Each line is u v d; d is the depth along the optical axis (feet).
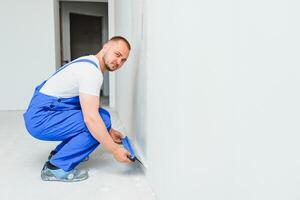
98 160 7.53
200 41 3.16
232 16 2.48
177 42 3.94
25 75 15.79
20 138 9.71
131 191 5.74
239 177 2.43
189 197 3.63
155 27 5.21
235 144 2.48
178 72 3.92
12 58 15.58
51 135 6.32
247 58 2.26
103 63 6.43
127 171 6.81
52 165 6.27
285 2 1.83
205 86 3.05
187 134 3.63
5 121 12.69
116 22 14.67
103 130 6.01
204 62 3.06
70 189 5.82
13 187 5.90
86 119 5.97
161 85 4.86
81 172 6.38
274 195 1.99
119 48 6.34
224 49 2.62
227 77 2.58
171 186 4.40
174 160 4.21
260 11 2.09
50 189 5.82
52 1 15.60
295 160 1.79
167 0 4.39
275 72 1.94
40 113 6.23
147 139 6.15
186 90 3.63
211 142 2.95
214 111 2.86
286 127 1.85
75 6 21.71
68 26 21.59
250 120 2.24
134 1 7.91
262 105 2.08
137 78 7.55
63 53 21.56
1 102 15.75
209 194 3.04
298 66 1.74
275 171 1.97
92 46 24.57
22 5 15.33
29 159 7.63
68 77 6.20
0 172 6.71
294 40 1.76
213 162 2.92
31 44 15.65
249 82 2.24
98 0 18.25
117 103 14.53
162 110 4.83
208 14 2.95
